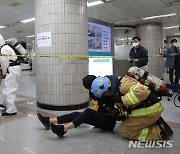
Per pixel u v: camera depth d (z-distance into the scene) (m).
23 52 3.13
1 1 6.04
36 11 3.58
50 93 3.46
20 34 13.11
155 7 6.65
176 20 8.77
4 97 3.06
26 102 4.03
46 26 3.43
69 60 3.42
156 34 9.14
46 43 3.45
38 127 2.50
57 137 2.19
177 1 6.02
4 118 2.88
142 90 1.93
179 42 14.75
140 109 2.03
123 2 6.09
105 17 8.06
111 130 2.42
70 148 1.93
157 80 2.10
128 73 2.18
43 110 3.43
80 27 3.52
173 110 3.35
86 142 2.07
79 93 3.55
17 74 3.06
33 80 8.91
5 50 2.87
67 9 3.38
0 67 2.96
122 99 1.99
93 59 4.29
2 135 2.24
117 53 10.91
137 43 4.54
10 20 8.71
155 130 2.08
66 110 3.45
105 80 2.19
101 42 4.53
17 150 1.88
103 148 1.93
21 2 6.15
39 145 1.99
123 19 8.44
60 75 3.42
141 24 9.33
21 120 2.79
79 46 3.52
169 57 5.68
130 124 2.09
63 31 3.39
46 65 3.47
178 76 5.67
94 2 6.07
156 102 2.05
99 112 2.34
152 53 9.15
